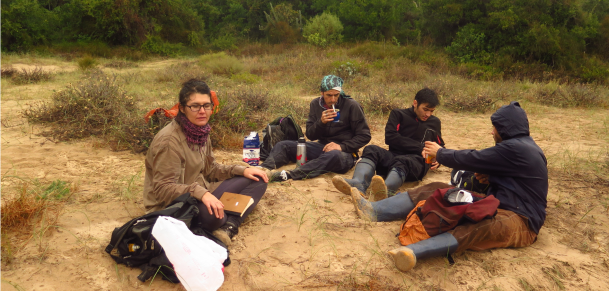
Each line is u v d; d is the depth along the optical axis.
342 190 3.85
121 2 24.69
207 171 3.40
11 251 2.78
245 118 6.82
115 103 6.63
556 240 3.20
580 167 4.93
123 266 2.70
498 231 2.80
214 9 38.66
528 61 15.34
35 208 3.29
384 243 3.07
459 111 8.93
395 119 4.47
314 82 12.10
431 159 3.63
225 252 2.61
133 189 3.97
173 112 3.00
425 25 20.11
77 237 3.01
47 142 5.50
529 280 2.67
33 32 21.97
